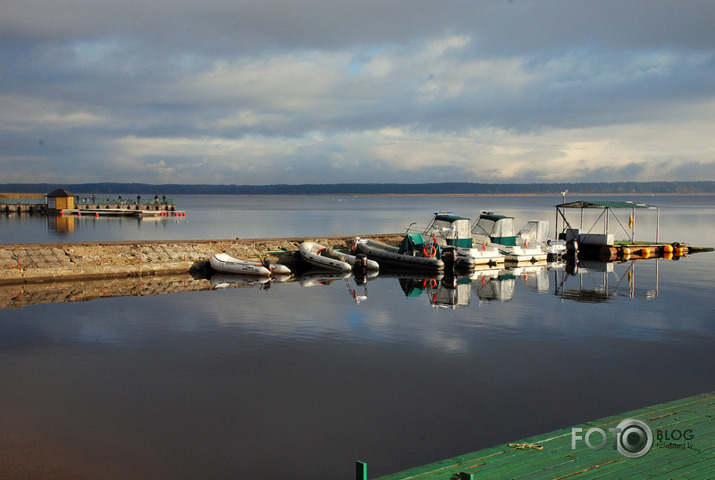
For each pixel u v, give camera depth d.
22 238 65.00
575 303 31.94
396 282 40.12
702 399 14.09
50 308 29.42
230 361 20.56
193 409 16.09
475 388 17.78
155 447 13.73
